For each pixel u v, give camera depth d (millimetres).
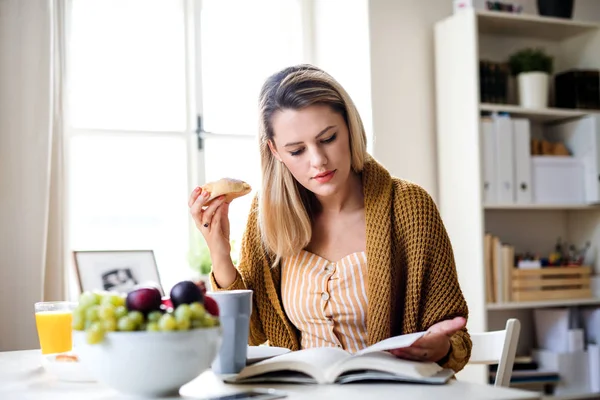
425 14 3369
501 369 1479
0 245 2744
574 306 3389
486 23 3285
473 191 3092
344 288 1475
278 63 3490
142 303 954
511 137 3164
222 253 1434
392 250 1477
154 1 3248
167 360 923
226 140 3332
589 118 3307
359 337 1479
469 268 3111
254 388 1021
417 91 3328
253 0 3449
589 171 3297
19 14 2805
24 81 2801
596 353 3217
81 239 3074
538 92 3275
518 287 3129
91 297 972
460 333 1276
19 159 2777
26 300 2750
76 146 3072
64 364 1164
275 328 1573
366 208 1492
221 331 986
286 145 1409
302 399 921
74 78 3105
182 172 3248
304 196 1544
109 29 3172
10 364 1375
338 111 1413
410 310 1451
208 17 3352
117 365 926
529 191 3189
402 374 1007
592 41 3471
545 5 3365
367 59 3223
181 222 3232
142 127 3209
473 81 3094
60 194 2883
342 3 3373
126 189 3154
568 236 3547
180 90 3275
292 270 1535
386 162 3238
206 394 987
